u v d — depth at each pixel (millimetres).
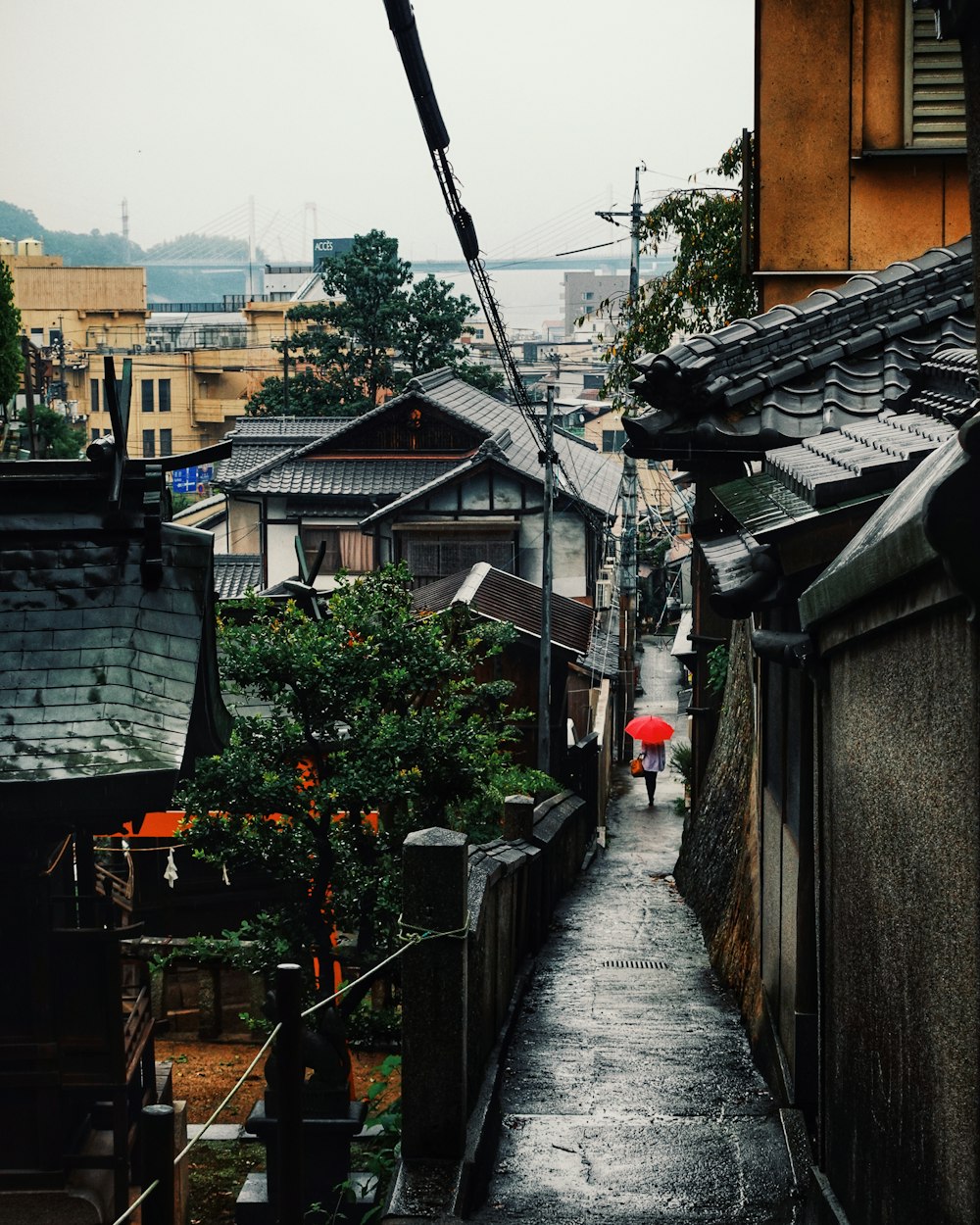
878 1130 4102
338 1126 8031
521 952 10508
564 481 31391
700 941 12227
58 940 7645
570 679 30547
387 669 9078
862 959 4387
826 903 5230
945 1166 3227
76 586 7578
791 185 10570
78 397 57438
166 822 12102
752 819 10164
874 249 10523
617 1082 7465
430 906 5840
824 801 5277
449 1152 5793
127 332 60625
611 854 19156
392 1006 11312
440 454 35281
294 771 8891
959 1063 3086
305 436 41125
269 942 8805
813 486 5422
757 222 10641
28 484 7750
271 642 8867
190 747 8211
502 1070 7402
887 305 8961
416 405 35094
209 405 59562
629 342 18625
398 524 31906
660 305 18391
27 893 7570
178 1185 8422
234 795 8641
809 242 10562
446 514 31734
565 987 10117
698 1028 8766
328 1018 8352
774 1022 7520
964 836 3018
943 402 7184
